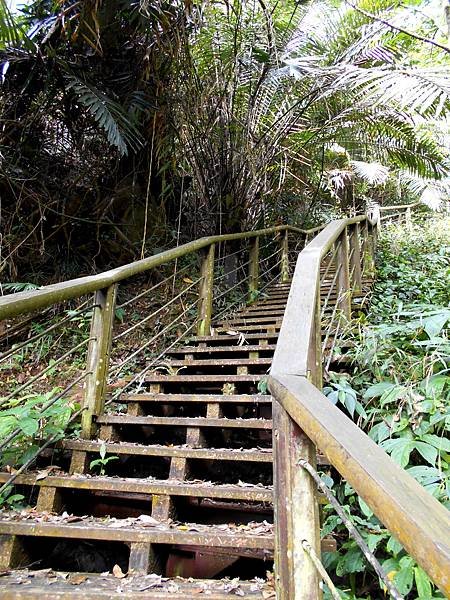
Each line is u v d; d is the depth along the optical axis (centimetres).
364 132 448
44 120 379
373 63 362
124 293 436
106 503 167
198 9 323
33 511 149
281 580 74
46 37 288
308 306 106
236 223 426
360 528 127
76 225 432
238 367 239
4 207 393
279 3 379
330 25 388
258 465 193
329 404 70
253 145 403
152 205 467
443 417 135
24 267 413
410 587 100
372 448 57
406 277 411
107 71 354
